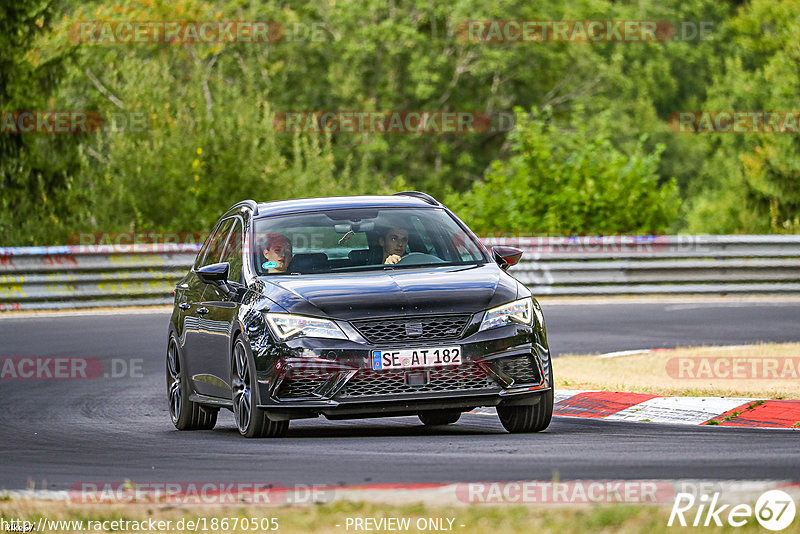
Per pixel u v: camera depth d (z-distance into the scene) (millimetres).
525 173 103125
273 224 33906
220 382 33219
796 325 61406
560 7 189250
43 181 109938
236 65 176500
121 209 108312
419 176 181125
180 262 77250
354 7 180000
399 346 29156
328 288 30391
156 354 55312
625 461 25578
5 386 47156
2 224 104812
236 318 31391
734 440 29031
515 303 30391
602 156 104188
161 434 34625
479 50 182625
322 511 19953
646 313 68312
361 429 34562
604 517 18969
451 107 187750
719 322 63344
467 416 37562
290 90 179875
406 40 177625
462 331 29500
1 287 72375
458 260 33000
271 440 30500
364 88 184750
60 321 67500
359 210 34375
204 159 111375
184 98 122062
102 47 141250
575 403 37625
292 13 178875
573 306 73188
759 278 79562
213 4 159625
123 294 75875
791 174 133875
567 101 195125
